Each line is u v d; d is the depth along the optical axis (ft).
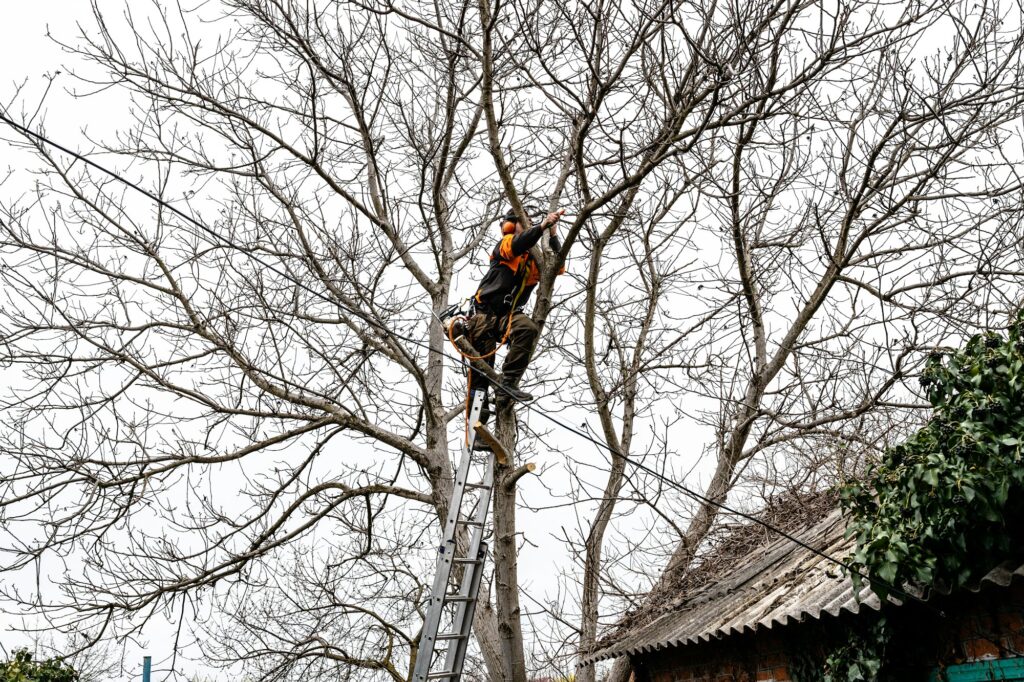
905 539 17.21
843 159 30.12
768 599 23.98
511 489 33.24
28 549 34.45
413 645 49.16
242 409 37.83
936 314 30.58
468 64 37.14
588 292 36.55
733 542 37.37
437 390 39.37
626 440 42.29
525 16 28.17
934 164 29.30
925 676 18.30
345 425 38.14
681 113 27.99
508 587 33.53
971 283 30.50
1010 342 17.90
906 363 32.53
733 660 25.27
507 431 32.37
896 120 28.35
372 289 35.65
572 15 28.17
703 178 33.32
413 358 33.22
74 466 35.22
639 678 33.12
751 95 27.07
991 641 16.53
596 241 35.81
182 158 35.09
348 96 36.83
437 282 40.29
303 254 36.63
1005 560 16.35
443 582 22.27
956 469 16.70
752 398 37.99
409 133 33.55
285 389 37.52
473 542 23.17
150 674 42.06
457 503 22.98
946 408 18.20
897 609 18.31
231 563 38.24
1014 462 16.21
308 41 34.24
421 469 40.50
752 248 39.37
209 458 37.35
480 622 38.17
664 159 27.07
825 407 35.35
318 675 46.29
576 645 39.27
